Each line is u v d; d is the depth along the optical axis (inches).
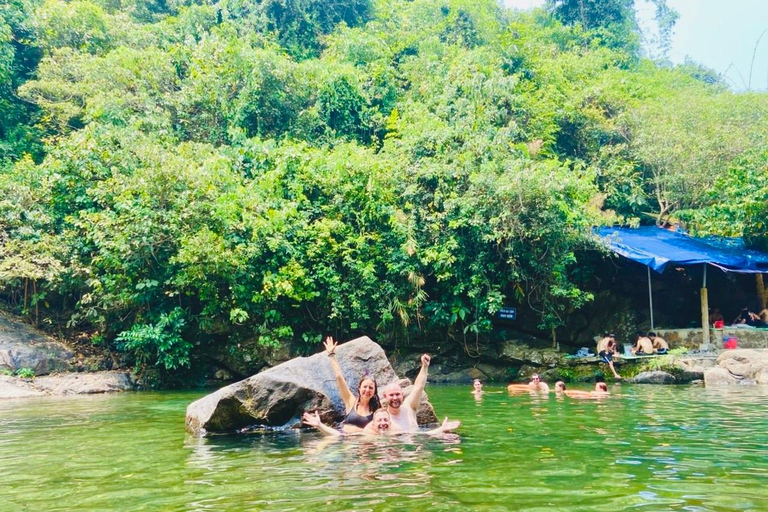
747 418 273.9
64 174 619.5
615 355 602.9
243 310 595.8
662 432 233.8
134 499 139.8
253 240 598.9
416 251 622.8
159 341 558.3
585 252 718.5
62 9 863.1
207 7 981.2
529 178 612.7
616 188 833.5
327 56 945.5
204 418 258.4
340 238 644.1
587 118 885.8
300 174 665.6
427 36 1062.4
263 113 797.9
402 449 200.4
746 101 874.8
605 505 125.0
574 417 290.0
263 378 268.1
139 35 890.7
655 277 768.3
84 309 600.1
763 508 122.3
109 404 403.5
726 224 684.7
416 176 662.5
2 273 554.3
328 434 244.7
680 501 128.0
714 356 562.9
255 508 127.4
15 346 549.3
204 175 587.5
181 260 545.3
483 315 644.1
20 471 177.0
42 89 765.3
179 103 775.7
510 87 813.2
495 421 279.9
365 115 859.4
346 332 650.8
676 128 805.9
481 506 124.6
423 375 263.4
